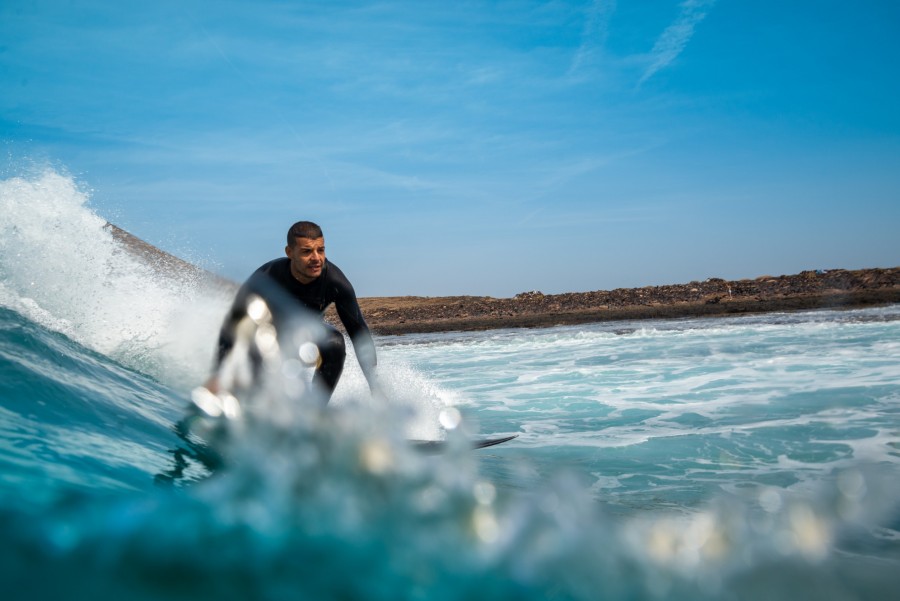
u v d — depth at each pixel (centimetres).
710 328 1585
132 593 92
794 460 412
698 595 91
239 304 433
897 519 263
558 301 3350
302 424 125
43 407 268
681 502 328
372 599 91
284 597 90
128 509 109
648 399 695
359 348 498
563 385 852
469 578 94
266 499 109
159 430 294
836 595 95
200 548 99
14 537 104
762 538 98
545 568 96
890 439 449
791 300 2588
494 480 370
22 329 390
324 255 457
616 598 91
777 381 744
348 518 105
